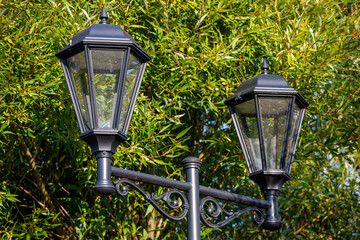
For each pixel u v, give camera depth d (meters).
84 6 5.38
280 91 3.55
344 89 6.19
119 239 5.89
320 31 5.62
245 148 3.61
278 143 3.54
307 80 5.88
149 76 5.73
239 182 6.55
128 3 5.52
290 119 3.55
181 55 5.32
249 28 5.58
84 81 3.04
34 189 6.95
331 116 6.08
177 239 6.62
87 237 6.43
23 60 5.07
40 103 5.25
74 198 6.74
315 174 7.66
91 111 2.98
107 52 3.02
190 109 6.61
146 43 5.46
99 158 2.96
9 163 6.37
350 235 8.24
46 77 5.10
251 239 7.68
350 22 5.96
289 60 5.49
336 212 8.16
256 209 3.59
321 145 6.34
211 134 6.58
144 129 5.20
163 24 5.69
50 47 5.27
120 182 3.04
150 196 3.19
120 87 2.99
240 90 3.66
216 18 5.57
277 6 5.93
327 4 6.11
